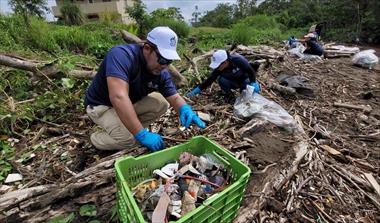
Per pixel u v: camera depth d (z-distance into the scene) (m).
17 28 5.91
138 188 1.33
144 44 1.69
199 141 1.67
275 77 4.57
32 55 4.36
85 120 2.71
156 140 1.67
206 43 9.29
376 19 12.57
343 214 1.69
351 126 3.02
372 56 6.05
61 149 2.20
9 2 8.85
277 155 2.08
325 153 2.33
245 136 2.34
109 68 1.60
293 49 7.07
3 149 2.16
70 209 1.48
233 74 3.30
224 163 1.49
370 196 1.85
